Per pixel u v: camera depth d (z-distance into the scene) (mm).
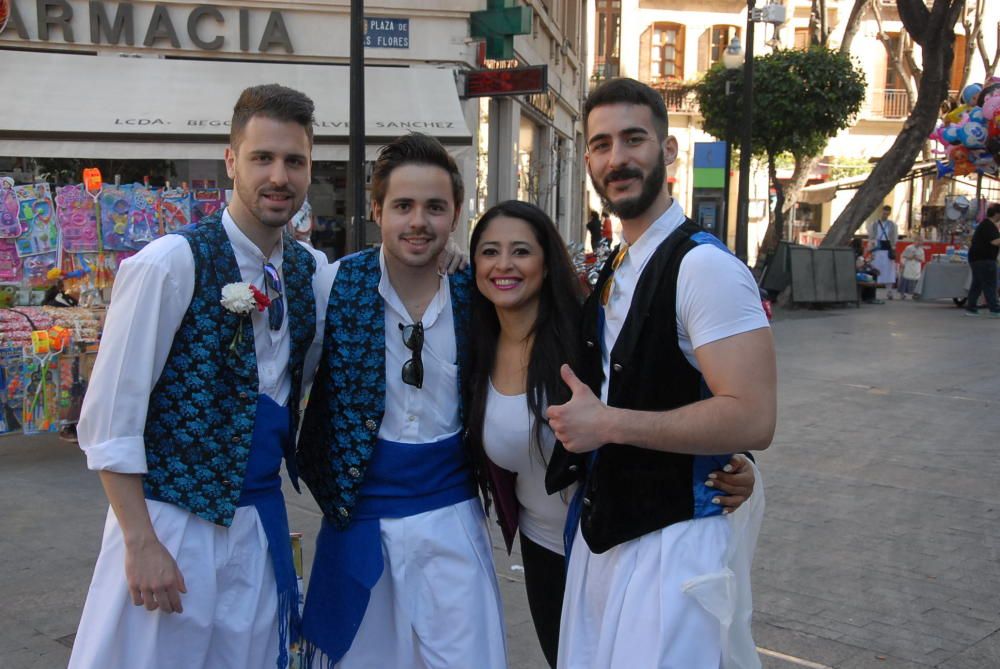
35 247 5867
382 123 9312
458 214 2434
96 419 1983
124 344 1986
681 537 1974
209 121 8953
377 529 2350
